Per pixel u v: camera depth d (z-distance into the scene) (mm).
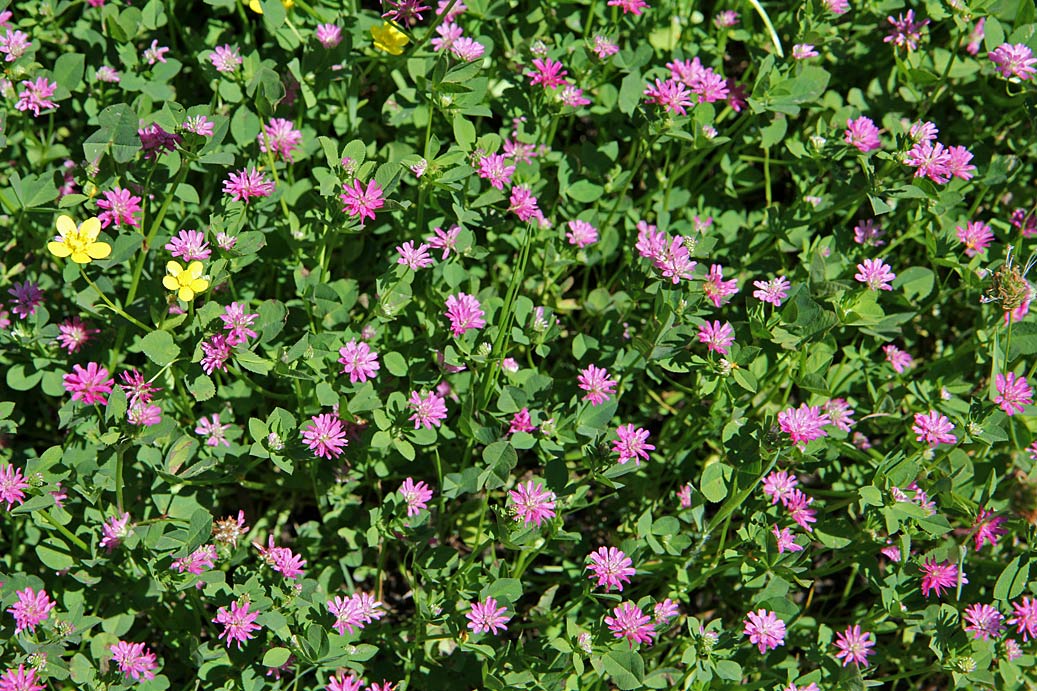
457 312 793
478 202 807
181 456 788
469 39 820
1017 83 831
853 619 824
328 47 817
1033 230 835
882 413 815
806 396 837
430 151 812
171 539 774
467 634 790
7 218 810
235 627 773
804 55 829
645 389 840
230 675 789
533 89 831
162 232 801
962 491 809
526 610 829
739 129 850
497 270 839
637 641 781
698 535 797
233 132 819
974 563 814
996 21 820
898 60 838
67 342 795
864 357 832
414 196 826
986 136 859
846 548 800
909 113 855
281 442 779
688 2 855
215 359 781
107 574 792
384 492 831
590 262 832
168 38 854
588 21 835
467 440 818
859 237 829
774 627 787
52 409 826
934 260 827
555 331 806
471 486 794
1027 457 802
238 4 831
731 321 834
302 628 784
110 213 782
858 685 787
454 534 831
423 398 796
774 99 823
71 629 776
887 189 803
